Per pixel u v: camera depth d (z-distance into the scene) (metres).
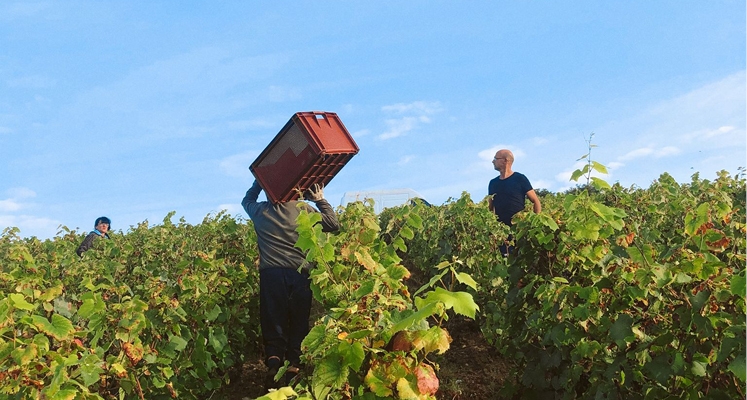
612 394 3.28
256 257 6.75
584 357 3.69
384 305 2.86
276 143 5.09
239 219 8.02
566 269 4.15
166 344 4.27
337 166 5.14
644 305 3.28
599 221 3.79
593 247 3.78
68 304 3.98
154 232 7.77
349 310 2.58
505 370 5.66
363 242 4.16
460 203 7.19
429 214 8.79
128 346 3.55
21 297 3.09
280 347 5.14
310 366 2.74
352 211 5.84
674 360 2.85
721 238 3.09
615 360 3.21
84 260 6.26
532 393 4.26
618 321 3.10
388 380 2.20
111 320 3.66
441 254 6.93
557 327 3.75
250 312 6.56
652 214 6.48
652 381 3.09
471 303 2.15
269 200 5.24
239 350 6.01
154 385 4.05
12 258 5.91
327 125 5.02
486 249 6.87
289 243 5.16
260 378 6.04
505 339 5.49
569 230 4.00
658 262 3.22
